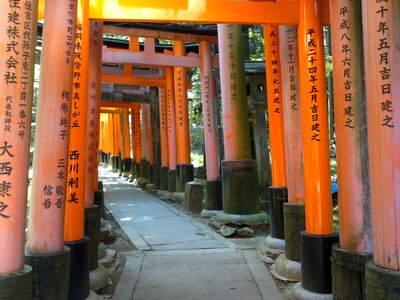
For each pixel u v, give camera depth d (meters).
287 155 5.70
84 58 4.62
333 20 4.10
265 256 6.29
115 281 5.38
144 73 13.80
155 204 12.41
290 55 5.57
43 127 3.74
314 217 4.50
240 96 8.90
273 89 6.77
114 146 27.61
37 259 3.60
